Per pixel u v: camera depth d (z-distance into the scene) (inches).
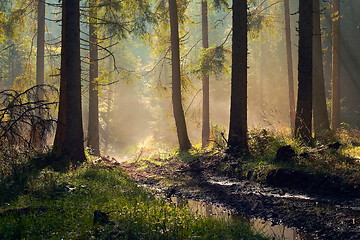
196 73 902.4
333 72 996.6
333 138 647.1
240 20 625.6
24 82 985.5
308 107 611.5
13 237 251.6
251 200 418.0
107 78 820.6
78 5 599.2
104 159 741.9
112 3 745.0
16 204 340.5
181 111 872.9
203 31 1027.3
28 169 494.0
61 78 629.9
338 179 415.2
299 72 618.2
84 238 249.1
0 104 499.5
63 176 458.6
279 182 462.3
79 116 595.2
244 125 624.4
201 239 260.5
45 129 522.9
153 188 510.6
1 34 954.7
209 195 458.0
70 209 312.2
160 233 263.3
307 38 612.4
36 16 1042.7
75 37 594.2
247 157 578.2
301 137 609.9
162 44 951.6
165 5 939.3
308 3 613.0
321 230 321.7
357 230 311.7
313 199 400.2
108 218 283.3
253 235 291.4
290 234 319.0
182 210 345.7
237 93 626.2
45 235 253.6
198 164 636.7
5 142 476.1
